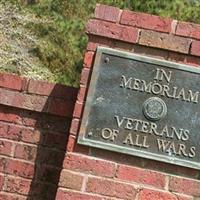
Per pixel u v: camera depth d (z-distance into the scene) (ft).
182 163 8.03
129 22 8.27
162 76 8.21
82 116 8.14
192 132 8.11
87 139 8.09
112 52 8.25
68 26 27.86
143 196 7.98
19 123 8.89
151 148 8.09
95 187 8.01
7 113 8.91
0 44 23.97
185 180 8.03
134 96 8.20
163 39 8.21
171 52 8.25
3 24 24.44
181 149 8.08
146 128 8.13
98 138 8.11
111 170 8.05
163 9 25.95
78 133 8.12
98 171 8.05
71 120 8.79
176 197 8.00
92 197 7.99
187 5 26.20
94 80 8.21
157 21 8.25
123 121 8.14
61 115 8.79
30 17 26.78
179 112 8.15
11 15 24.67
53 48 26.86
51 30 27.35
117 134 8.13
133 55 8.24
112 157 8.09
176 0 26.09
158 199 7.98
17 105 8.84
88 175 8.04
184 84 8.20
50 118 8.88
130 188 8.00
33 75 23.73
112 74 8.23
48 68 26.50
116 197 8.00
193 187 8.02
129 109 8.17
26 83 8.88
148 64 8.24
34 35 26.63
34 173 8.79
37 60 26.16
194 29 8.21
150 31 8.24
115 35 8.25
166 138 8.11
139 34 8.24
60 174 8.26
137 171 8.05
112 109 8.17
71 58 27.04
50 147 8.84
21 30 25.18
